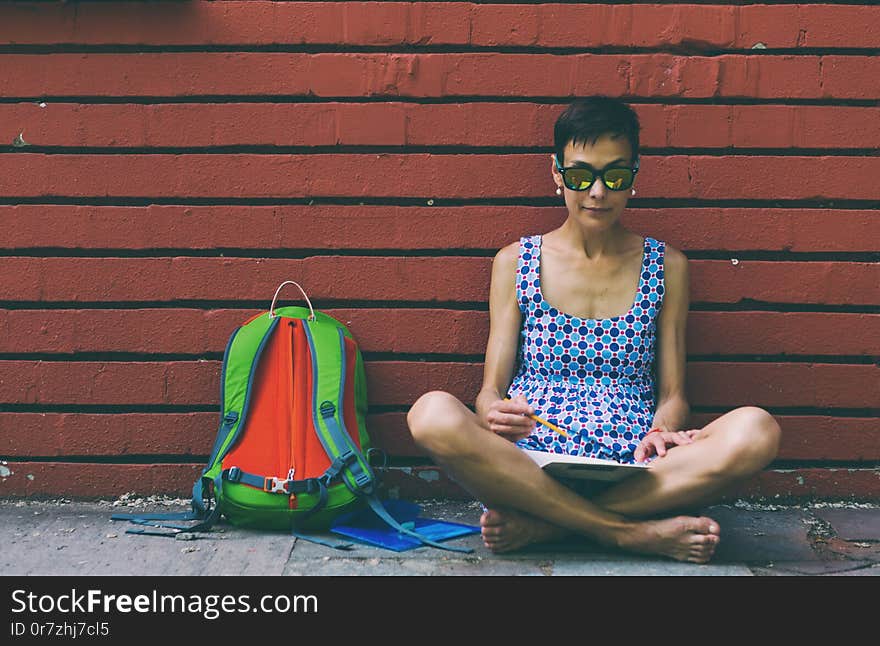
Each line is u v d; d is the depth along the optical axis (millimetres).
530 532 3127
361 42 3701
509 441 3135
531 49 3693
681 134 3697
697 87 3686
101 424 3766
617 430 3262
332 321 3701
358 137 3709
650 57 3684
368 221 3734
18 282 3742
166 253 3754
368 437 3600
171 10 3688
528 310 3457
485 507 3443
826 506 3750
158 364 3754
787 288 3730
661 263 3449
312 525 3381
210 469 3451
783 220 3709
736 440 2988
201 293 3748
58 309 3754
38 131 3709
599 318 3426
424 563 3072
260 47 3707
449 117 3705
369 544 3258
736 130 3695
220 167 3721
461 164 3715
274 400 3545
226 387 3564
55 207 3721
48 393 3760
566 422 3277
